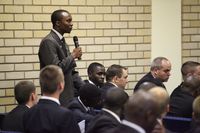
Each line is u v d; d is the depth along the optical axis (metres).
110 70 9.27
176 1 12.55
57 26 8.95
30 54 11.39
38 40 11.44
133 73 12.31
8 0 11.17
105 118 5.77
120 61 12.20
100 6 11.95
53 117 5.66
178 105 7.81
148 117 4.14
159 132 4.49
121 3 12.12
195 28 12.76
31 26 11.37
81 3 11.77
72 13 11.70
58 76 5.90
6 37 11.20
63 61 8.61
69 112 5.74
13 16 11.23
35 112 5.80
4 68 11.22
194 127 5.31
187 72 9.42
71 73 8.91
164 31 12.52
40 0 11.41
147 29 12.39
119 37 12.15
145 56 12.40
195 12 12.73
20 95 6.87
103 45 12.03
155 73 9.80
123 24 12.17
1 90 11.21
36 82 11.45
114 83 9.22
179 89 8.52
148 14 12.38
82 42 11.84
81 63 11.84
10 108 11.29
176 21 12.59
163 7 12.47
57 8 11.55
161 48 12.51
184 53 12.72
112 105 5.88
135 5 12.24
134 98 4.19
